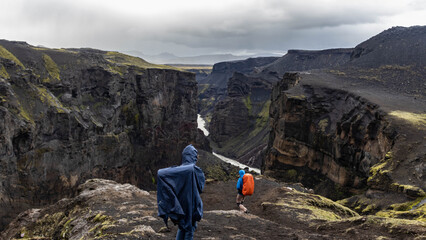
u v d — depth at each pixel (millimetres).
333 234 11539
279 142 93750
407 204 33938
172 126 137625
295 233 11086
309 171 83750
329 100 88688
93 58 95500
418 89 96312
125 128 102875
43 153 64875
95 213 14203
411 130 51375
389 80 108000
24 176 60438
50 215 17203
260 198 21375
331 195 69625
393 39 160625
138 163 107062
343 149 69188
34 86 69250
